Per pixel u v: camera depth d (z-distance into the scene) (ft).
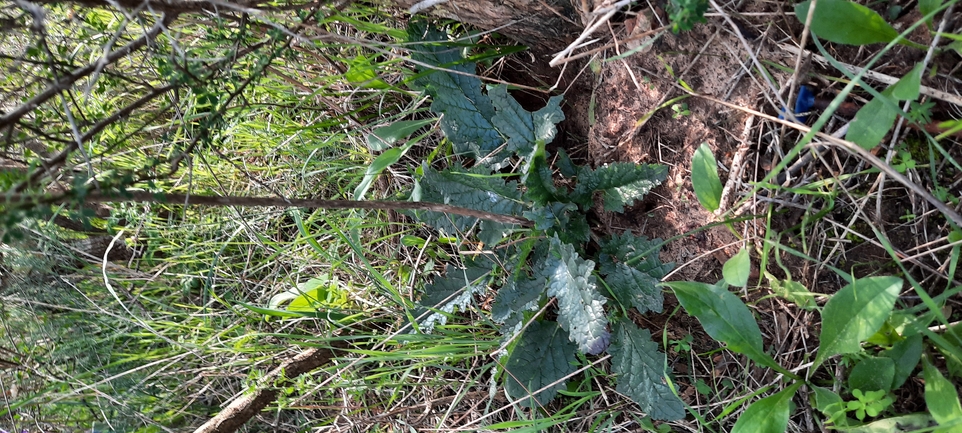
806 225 1.23
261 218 1.89
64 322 1.94
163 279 2.02
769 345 1.37
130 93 1.49
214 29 1.36
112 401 1.82
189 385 1.95
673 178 1.36
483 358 1.68
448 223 1.52
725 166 1.28
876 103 1.00
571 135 1.62
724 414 1.30
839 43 1.12
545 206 1.44
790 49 1.15
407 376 1.74
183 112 1.60
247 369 1.91
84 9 1.38
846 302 1.09
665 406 1.40
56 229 1.84
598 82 1.43
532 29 1.44
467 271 1.61
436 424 1.73
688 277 1.39
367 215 1.80
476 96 1.54
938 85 1.09
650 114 1.32
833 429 1.27
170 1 1.13
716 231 1.31
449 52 1.53
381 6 1.54
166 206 1.87
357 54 1.68
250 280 1.98
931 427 1.07
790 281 1.20
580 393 1.53
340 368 1.69
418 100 1.70
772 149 1.22
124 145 1.56
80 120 1.37
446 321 1.62
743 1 1.18
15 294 1.90
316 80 1.69
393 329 1.75
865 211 1.19
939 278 1.17
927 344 1.17
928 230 1.16
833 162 1.18
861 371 1.16
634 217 1.47
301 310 1.76
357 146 1.80
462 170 1.48
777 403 1.18
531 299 1.49
